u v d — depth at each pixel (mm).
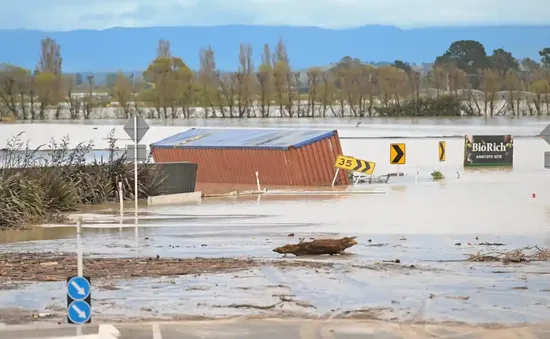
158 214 68125
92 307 31047
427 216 65250
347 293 33938
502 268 40688
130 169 81062
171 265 41156
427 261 42938
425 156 142750
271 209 71500
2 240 52719
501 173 110812
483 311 30828
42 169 72188
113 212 69688
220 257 44625
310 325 28391
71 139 185625
